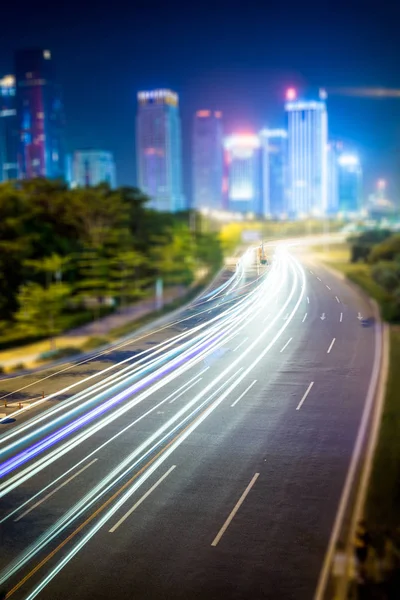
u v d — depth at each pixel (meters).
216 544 18.58
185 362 41.94
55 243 72.19
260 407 31.52
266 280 61.09
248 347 44.78
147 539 19.00
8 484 23.42
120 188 91.94
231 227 136.88
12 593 16.59
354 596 15.59
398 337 45.50
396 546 17.28
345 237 150.50
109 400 34.19
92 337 55.75
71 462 25.36
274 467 24.02
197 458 25.23
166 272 88.62
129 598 16.22
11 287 62.62
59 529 19.86
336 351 42.31
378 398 31.89
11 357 48.91
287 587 16.30
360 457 24.48
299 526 19.34
